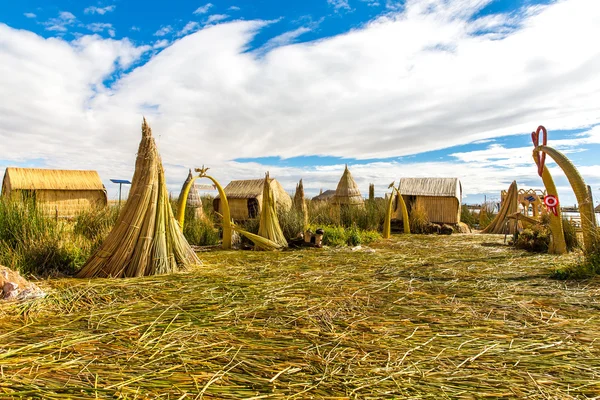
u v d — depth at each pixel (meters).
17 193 6.38
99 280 4.81
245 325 3.12
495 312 3.51
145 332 2.92
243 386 2.10
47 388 2.01
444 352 2.59
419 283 4.75
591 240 5.40
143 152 5.48
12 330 2.95
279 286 4.55
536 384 2.14
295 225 9.57
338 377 2.21
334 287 4.52
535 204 13.18
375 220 12.93
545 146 7.23
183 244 6.08
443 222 13.89
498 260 6.64
